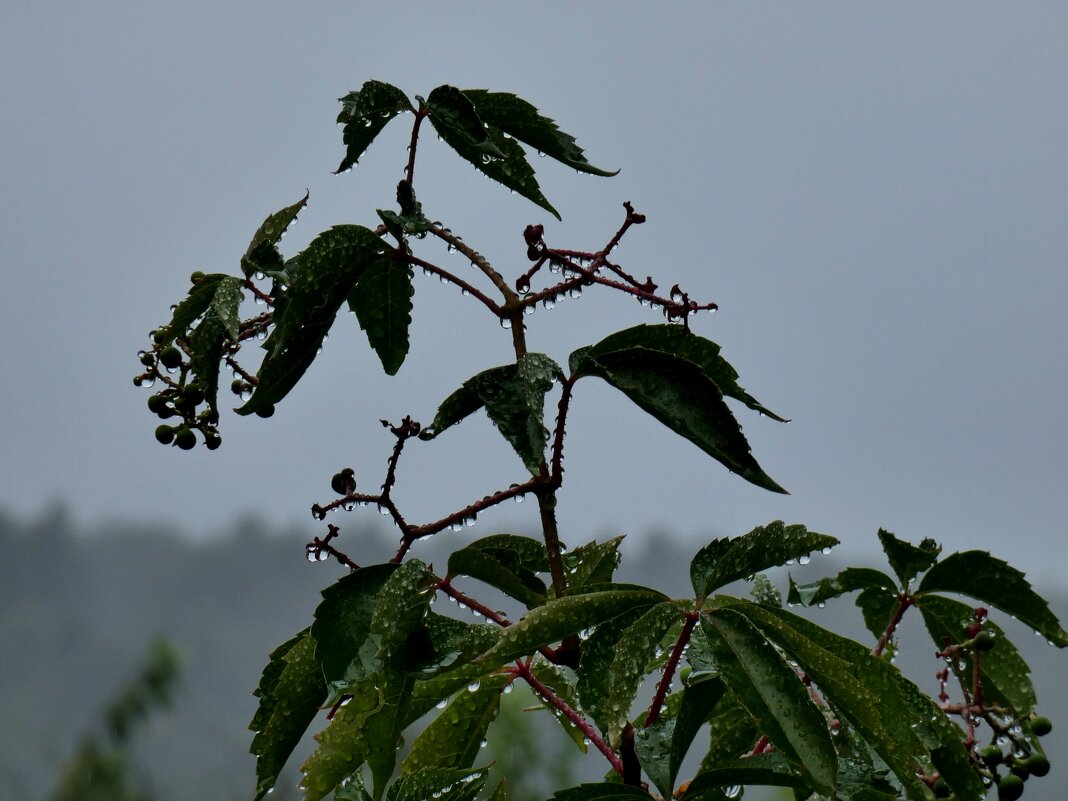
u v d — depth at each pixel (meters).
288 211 2.80
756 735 3.03
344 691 2.29
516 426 2.52
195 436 3.02
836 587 3.20
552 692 2.93
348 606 2.38
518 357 2.65
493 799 2.89
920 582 3.14
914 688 2.72
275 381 2.68
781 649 2.41
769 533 2.41
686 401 2.52
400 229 2.71
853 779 2.60
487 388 2.56
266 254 2.73
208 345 2.68
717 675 2.39
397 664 2.29
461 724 2.96
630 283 2.70
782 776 2.41
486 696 2.94
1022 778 2.97
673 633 2.96
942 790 2.84
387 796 2.80
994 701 3.13
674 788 2.48
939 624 3.16
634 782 2.56
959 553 3.05
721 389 2.72
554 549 2.54
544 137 2.81
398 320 2.83
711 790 2.64
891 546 3.15
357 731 2.53
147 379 3.03
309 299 2.65
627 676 2.21
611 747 2.13
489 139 2.67
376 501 2.47
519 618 2.44
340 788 2.78
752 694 2.19
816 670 2.20
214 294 2.76
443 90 2.71
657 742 2.54
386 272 2.77
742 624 2.29
